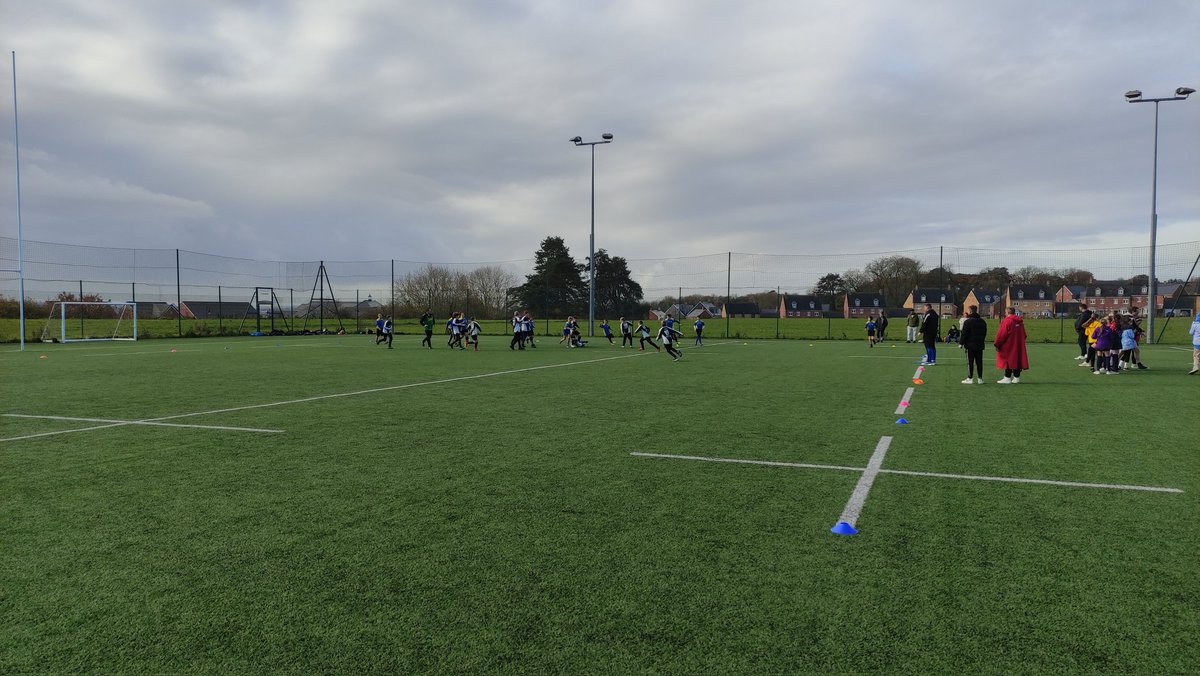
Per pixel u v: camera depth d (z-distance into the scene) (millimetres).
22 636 3037
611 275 66938
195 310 44625
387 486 5555
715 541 4219
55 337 34688
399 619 3172
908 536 4316
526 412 9672
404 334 44719
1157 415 9461
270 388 12742
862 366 18547
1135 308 18031
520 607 3293
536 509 4914
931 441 7523
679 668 2727
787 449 7070
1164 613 3234
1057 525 4543
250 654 2863
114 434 7922
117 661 2820
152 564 3863
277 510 4887
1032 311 88250
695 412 9695
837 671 2709
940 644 2930
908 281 71688
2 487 5543
